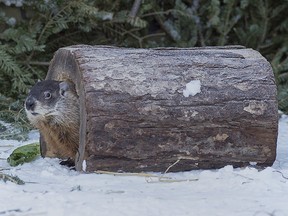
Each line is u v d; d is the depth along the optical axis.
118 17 15.84
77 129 9.70
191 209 7.35
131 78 8.75
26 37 14.63
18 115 12.98
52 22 15.00
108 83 8.66
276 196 7.95
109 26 16.19
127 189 8.13
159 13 16.55
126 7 16.53
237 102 8.89
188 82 8.86
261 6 17.14
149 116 8.66
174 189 8.24
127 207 7.34
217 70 9.05
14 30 14.65
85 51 9.13
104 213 7.13
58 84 9.76
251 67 9.17
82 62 8.89
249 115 8.91
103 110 8.56
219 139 8.93
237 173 8.82
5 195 7.76
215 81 8.93
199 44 17.34
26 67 15.23
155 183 8.48
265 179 8.62
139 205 7.41
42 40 15.14
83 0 14.91
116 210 7.23
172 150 8.83
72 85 9.76
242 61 9.25
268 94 9.01
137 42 16.70
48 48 15.83
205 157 8.97
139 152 8.75
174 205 7.46
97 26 15.93
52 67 10.38
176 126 8.76
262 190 8.22
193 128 8.81
